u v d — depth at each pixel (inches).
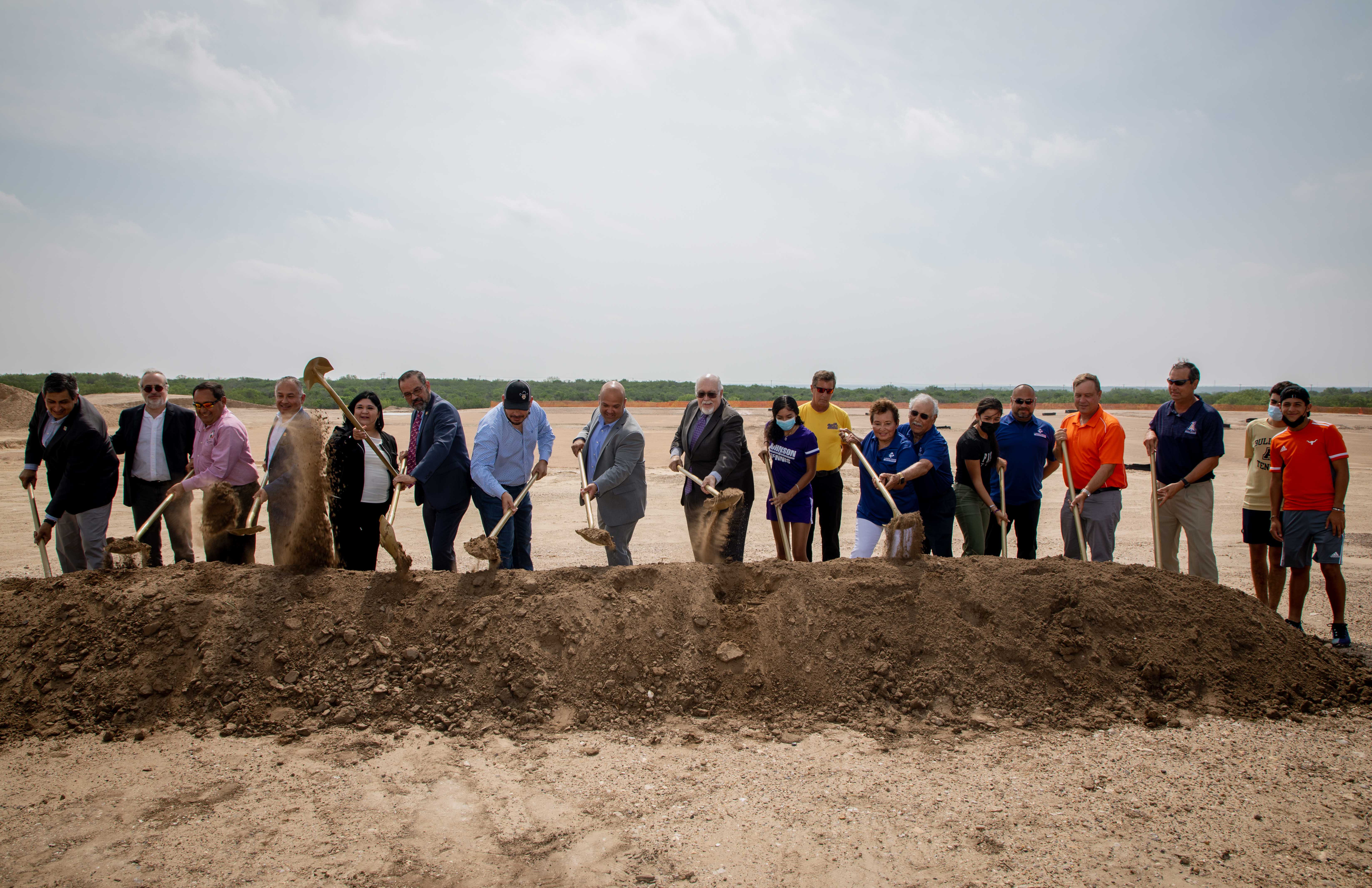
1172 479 229.0
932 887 101.6
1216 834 115.3
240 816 120.5
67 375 226.2
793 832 115.3
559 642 167.3
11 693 158.7
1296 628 185.3
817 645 171.0
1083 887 102.0
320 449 197.5
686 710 159.8
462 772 135.6
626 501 230.1
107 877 104.1
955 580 183.2
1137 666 167.5
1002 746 146.1
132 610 171.0
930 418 222.5
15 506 463.8
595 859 108.4
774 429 244.7
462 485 237.8
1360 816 120.7
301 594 179.3
